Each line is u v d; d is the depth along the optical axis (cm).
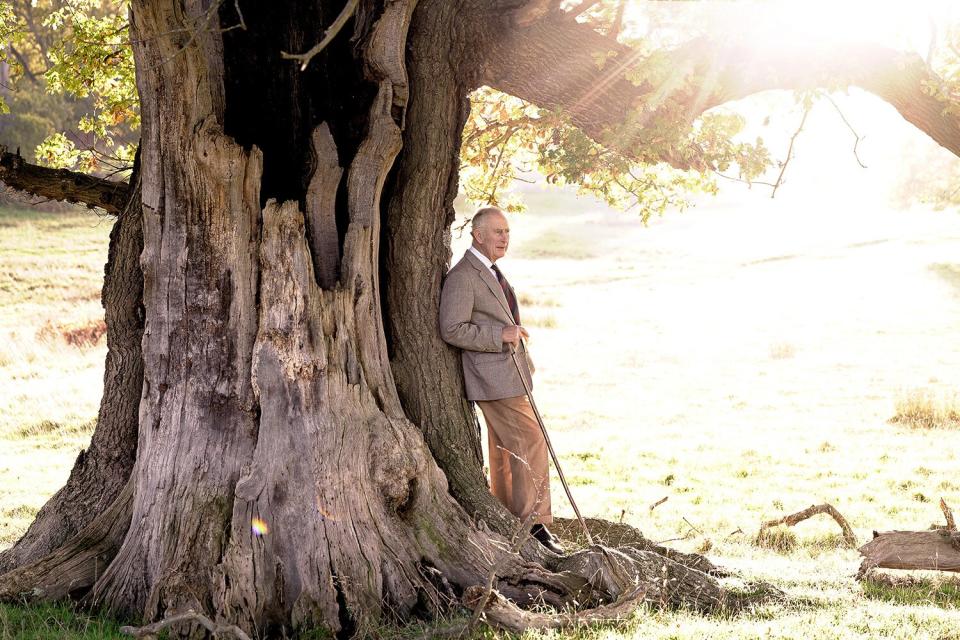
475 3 610
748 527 983
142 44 517
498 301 609
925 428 1625
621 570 543
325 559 505
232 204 528
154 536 523
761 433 1619
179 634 473
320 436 518
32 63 4562
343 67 600
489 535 563
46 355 2317
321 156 560
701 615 553
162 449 536
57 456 1442
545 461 627
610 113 641
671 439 1582
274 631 500
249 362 530
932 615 550
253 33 596
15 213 4656
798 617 539
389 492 533
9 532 908
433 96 607
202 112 524
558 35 631
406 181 607
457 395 611
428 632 476
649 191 950
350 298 548
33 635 470
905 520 1018
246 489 510
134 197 650
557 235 5738
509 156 1015
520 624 484
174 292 536
